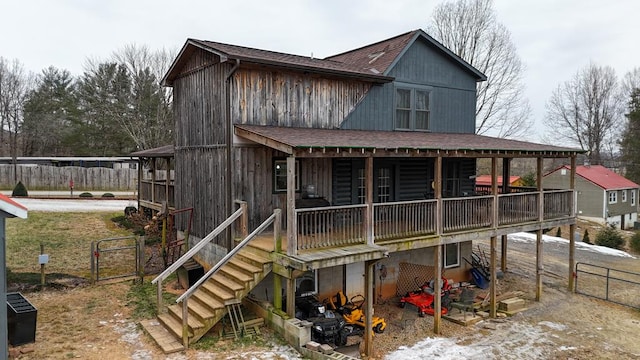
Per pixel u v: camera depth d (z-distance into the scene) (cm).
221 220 1209
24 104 5022
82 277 1316
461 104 1705
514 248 2295
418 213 1162
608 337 1195
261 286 1127
